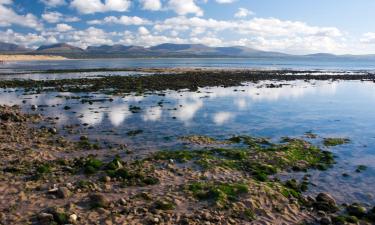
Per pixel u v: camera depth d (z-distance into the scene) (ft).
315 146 77.20
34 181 51.57
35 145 72.54
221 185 50.01
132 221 40.19
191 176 55.42
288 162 64.08
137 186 50.88
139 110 117.08
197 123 99.19
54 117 104.88
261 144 77.61
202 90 175.52
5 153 65.57
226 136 84.89
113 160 59.72
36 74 293.43
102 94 155.74
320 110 126.31
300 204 47.11
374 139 85.05
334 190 53.31
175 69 385.29
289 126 98.48
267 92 173.06
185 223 40.09
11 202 44.32
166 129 91.09
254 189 49.16
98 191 48.75
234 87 191.93
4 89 176.35
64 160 61.05
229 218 41.88
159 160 62.80
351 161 67.67
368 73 355.97
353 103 144.97
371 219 44.06
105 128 91.66
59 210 41.27
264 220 42.29
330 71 393.29
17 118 98.37
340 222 42.14
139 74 291.79
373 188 54.39
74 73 310.65
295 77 274.98
